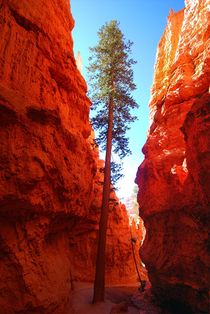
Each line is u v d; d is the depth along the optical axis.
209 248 11.51
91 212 25.17
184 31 23.70
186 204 13.52
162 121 21.03
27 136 9.76
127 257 28.81
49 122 10.92
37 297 9.14
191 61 21.45
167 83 23.56
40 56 12.35
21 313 8.60
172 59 25.44
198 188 12.46
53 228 12.46
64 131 12.09
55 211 11.43
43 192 10.35
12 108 9.09
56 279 10.91
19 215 9.64
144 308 15.41
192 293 12.45
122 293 19.98
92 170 16.41
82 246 24.61
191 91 19.45
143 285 21.91
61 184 11.52
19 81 10.61
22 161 9.28
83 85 17.00
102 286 14.20
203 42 20.58
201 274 11.84
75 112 15.97
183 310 13.80
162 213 16.31
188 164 13.62
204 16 21.31
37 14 12.84
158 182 17.44
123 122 20.23
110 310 13.27
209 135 11.30
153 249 16.81
